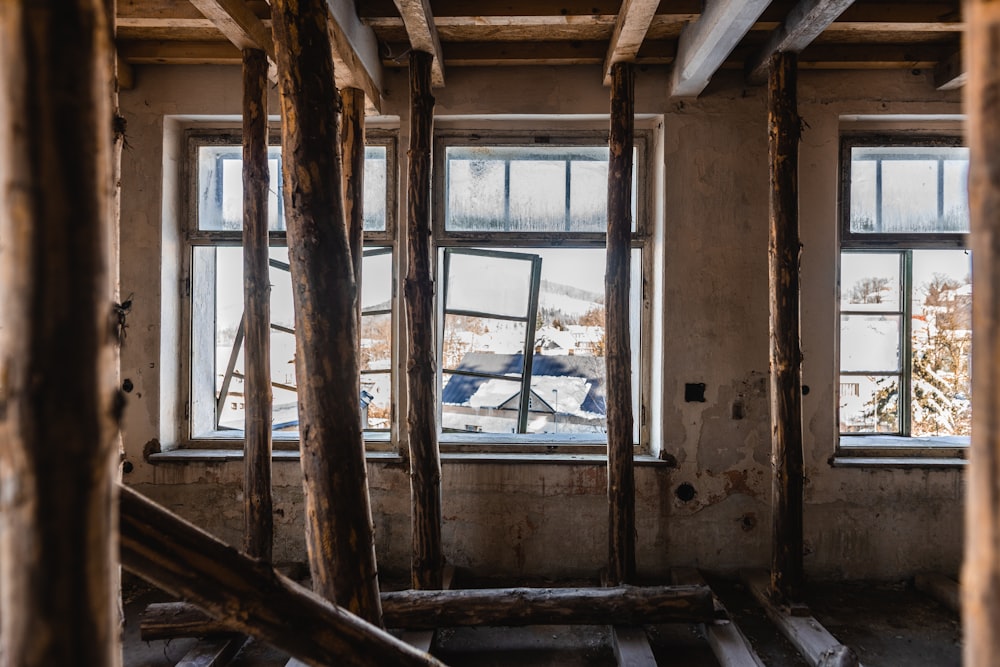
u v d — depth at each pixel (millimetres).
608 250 2990
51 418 646
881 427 3646
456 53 3264
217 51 3219
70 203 653
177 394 3562
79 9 661
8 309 646
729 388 3355
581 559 3371
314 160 1652
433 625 2666
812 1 2430
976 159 503
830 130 3338
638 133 3551
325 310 1643
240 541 3393
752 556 3350
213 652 2539
